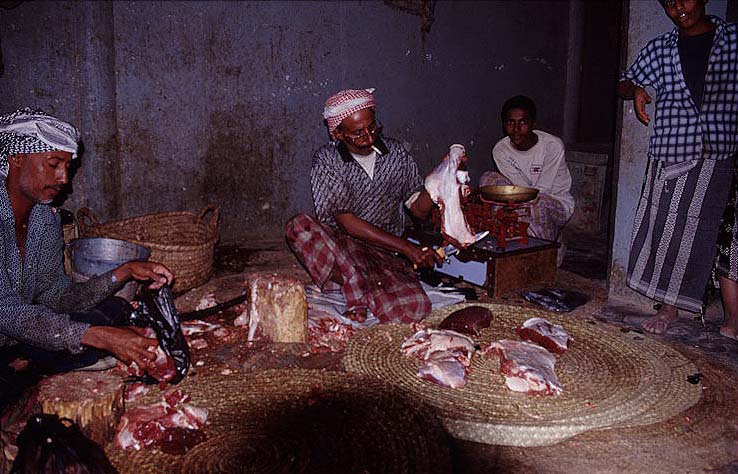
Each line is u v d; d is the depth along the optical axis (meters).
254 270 6.05
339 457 2.91
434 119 8.15
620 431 3.18
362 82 7.52
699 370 3.85
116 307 3.41
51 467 2.41
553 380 3.58
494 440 3.12
